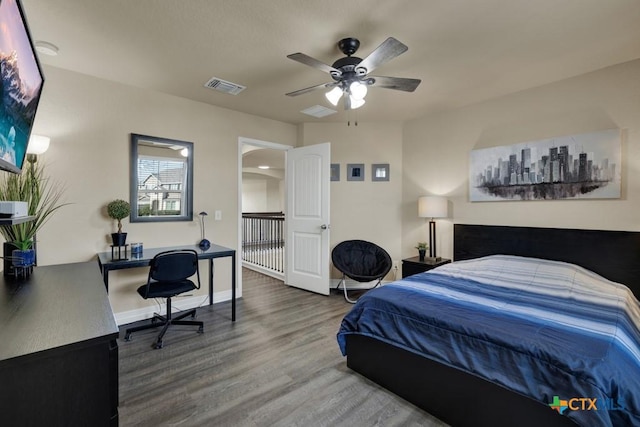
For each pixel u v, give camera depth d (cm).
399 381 193
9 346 80
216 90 326
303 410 179
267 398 190
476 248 349
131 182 312
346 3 185
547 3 185
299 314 337
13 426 77
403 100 353
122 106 307
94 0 181
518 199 325
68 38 224
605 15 197
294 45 234
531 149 316
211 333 285
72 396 85
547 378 137
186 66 270
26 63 134
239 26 209
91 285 149
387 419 173
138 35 221
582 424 122
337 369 225
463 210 374
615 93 269
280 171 1016
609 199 272
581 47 238
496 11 193
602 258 268
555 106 302
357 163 450
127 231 312
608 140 272
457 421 167
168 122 337
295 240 447
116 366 96
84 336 87
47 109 267
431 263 358
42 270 183
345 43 224
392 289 231
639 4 186
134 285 317
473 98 346
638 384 125
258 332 288
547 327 160
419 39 225
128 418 170
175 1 183
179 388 199
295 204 446
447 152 390
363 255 435
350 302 380
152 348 254
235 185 394
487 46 235
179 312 330
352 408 182
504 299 208
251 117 411
